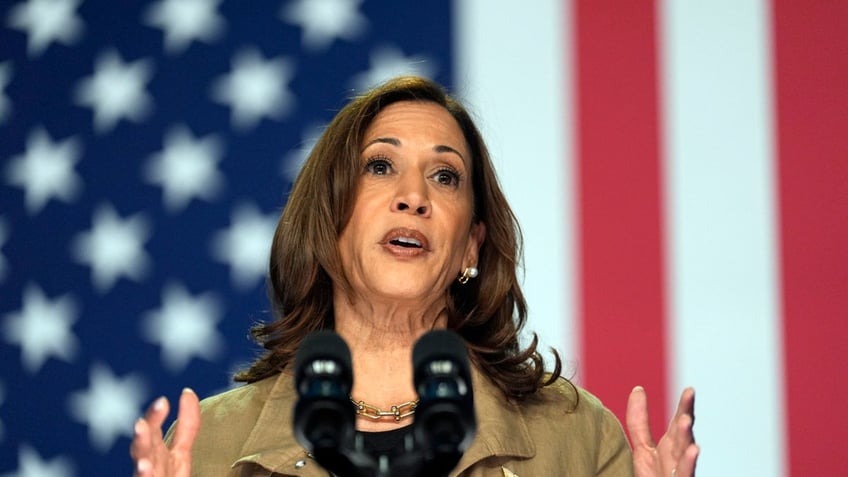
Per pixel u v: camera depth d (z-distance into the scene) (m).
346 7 15.68
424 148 8.69
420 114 8.88
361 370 8.52
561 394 8.88
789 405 13.30
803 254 13.46
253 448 8.32
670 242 13.79
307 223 8.78
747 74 13.90
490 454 8.12
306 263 8.81
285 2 15.94
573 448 8.55
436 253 8.46
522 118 14.50
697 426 13.47
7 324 15.94
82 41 16.48
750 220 13.63
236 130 15.81
